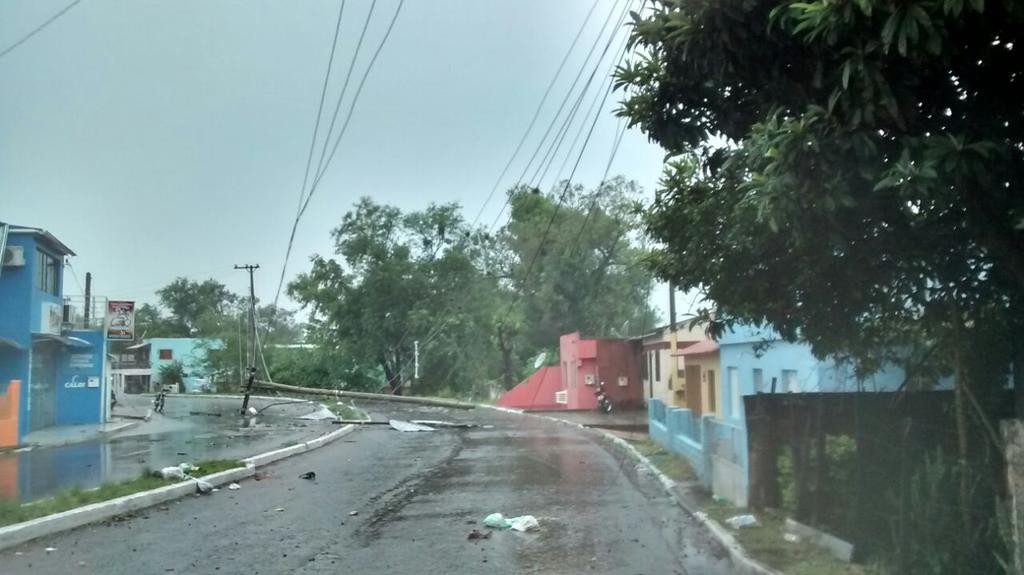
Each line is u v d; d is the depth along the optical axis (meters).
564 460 19.73
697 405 29.16
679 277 9.00
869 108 5.74
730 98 7.64
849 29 5.63
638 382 44.53
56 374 35.50
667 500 13.45
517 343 53.22
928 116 6.28
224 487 15.52
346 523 11.73
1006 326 7.44
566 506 12.95
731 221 7.89
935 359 8.74
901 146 5.87
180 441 26.98
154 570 8.92
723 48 6.79
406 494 14.52
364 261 54.59
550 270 49.56
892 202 6.17
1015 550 5.61
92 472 18.47
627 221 48.19
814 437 9.59
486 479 16.34
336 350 56.19
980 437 7.51
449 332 52.75
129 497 12.81
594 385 44.09
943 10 5.27
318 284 55.56
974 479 6.66
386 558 9.49
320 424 34.41
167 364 91.12
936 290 7.47
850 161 5.95
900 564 7.28
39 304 31.61
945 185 5.66
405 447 23.91
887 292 7.59
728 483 12.48
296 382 60.16
